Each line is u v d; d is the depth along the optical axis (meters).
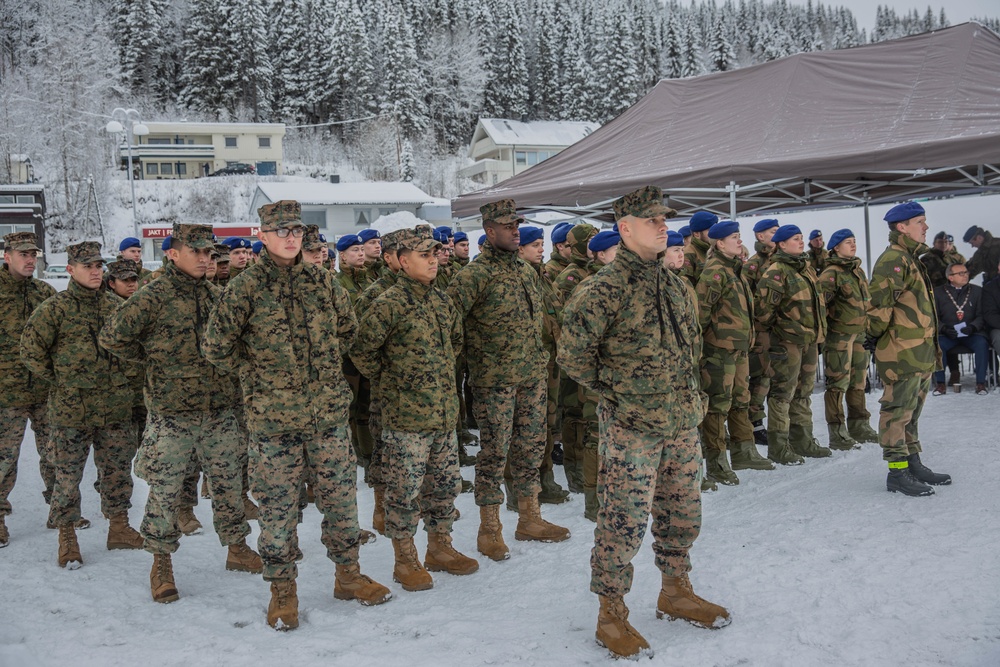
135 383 5.55
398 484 4.03
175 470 4.04
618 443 3.19
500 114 80.94
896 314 4.91
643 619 3.49
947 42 8.83
